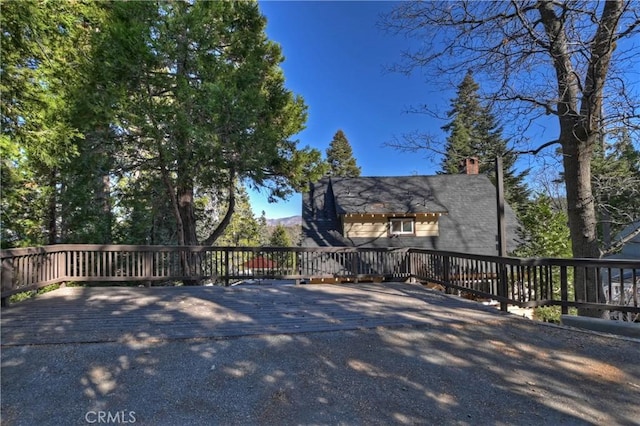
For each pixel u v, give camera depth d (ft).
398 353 12.96
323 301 21.74
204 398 9.73
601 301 19.62
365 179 56.44
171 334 14.56
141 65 27.14
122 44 26.07
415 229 48.37
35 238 33.06
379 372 11.41
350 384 10.59
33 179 30.60
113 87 26.48
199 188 41.45
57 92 26.07
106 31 26.78
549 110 23.54
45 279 23.40
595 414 9.04
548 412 9.11
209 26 30.22
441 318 17.35
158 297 22.76
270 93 36.50
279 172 37.19
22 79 23.75
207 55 30.09
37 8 22.86
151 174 36.42
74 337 14.07
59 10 25.81
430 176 57.88
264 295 23.79
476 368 11.76
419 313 18.42
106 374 11.06
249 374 11.16
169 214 43.42
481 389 10.34
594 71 21.12
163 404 9.42
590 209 22.35
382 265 31.07
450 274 24.53
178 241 35.27
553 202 50.62
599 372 11.48
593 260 16.66
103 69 26.40
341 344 13.79
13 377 10.85
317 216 52.65
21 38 23.38
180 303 20.83
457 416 8.93
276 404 9.46
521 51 22.63
